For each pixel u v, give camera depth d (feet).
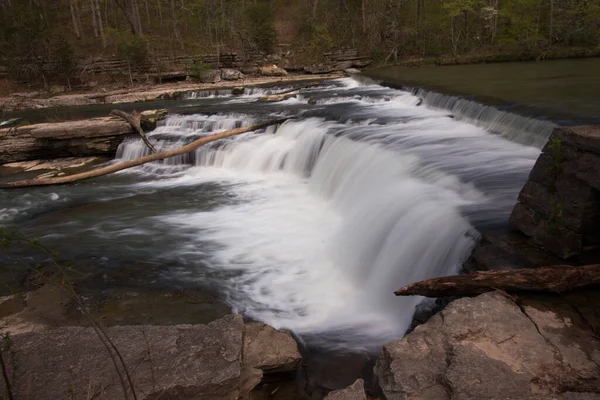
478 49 118.21
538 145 38.45
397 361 14.56
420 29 125.08
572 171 18.99
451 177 31.53
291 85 98.32
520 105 46.68
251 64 123.95
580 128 19.51
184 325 18.22
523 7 111.34
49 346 16.97
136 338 17.39
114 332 17.76
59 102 94.63
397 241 27.07
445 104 55.11
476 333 15.37
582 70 75.10
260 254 31.55
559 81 63.72
